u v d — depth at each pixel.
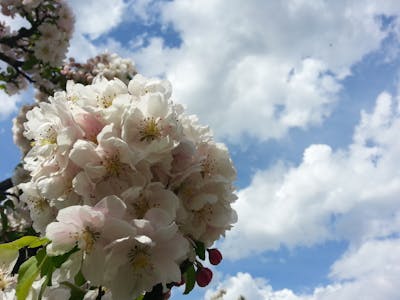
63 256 0.16
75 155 0.16
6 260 0.19
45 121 0.19
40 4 0.71
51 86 0.74
